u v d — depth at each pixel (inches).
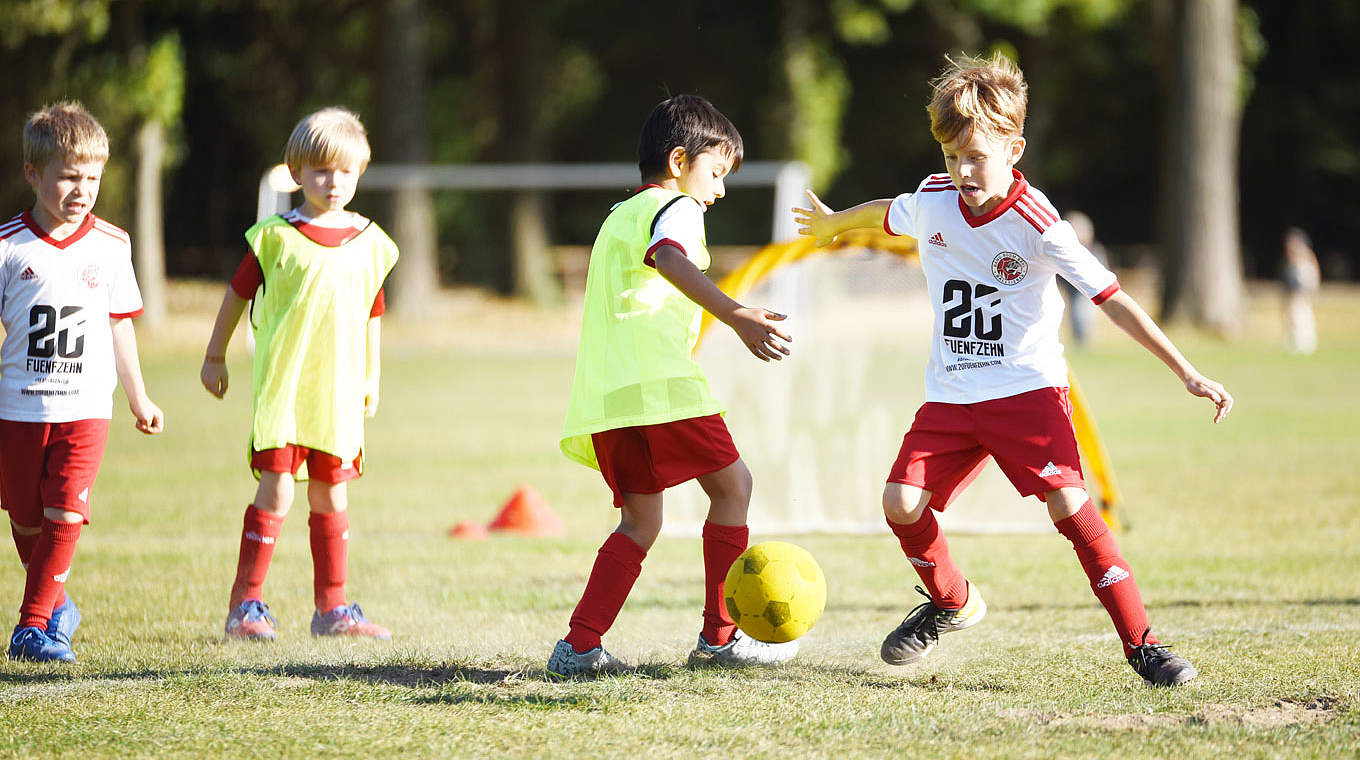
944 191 574.2
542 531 1069.1
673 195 574.6
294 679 560.7
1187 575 852.0
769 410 1443.2
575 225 4945.9
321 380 657.6
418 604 763.4
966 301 562.6
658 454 570.9
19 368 604.1
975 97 533.3
